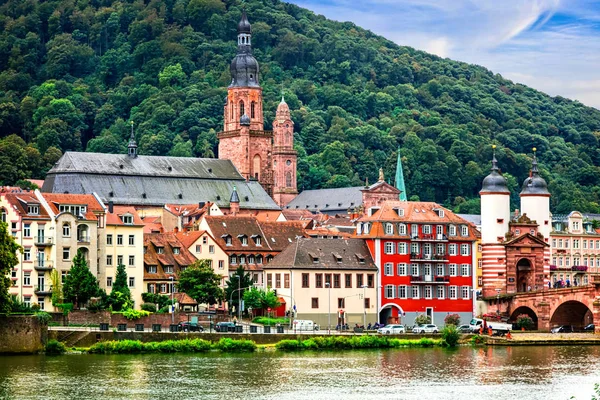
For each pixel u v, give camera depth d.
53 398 198.00
